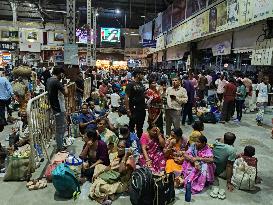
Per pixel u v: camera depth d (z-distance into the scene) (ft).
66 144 22.39
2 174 16.87
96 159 16.58
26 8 127.85
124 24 147.54
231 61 55.11
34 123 17.22
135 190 13.43
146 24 123.85
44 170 17.37
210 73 56.44
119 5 122.62
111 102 37.78
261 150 23.31
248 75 47.32
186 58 77.71
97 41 135.54
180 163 17.53
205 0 56.34
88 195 14.82
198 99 40.06
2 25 124.06
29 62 100.73
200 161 16.40
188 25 66.80
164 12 94.27
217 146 17.26
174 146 18.25
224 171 17.30
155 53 118.21
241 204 14.55
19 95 29.40
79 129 25.09
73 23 43.62
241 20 41.42
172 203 14.38
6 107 29.66
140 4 121.90
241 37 45.96
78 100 35.22
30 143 16.26
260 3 36.11
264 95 33.55
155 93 23.17
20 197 14.42
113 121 28.78
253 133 28.96
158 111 22.88
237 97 34.14
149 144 18.13
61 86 19.70
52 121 22.12
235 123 33.78
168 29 88.22
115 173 15.21
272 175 18.34
